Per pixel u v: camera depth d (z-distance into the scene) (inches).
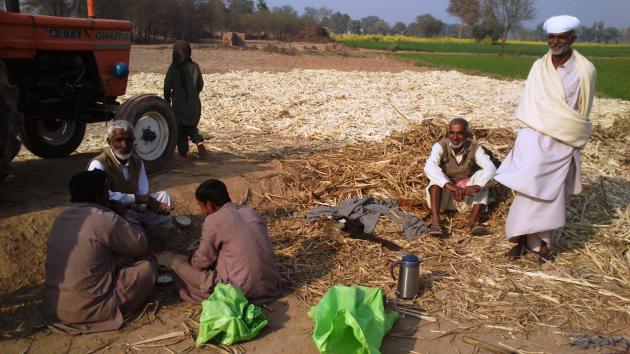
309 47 1905.8
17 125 196.2
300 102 484.7
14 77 225.0
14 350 137.9
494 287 175.8
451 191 220.2
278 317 156.6
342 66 1050.7
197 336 146.6
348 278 179.8
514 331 152.6
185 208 224.8
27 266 174.6
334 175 265.3
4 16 205.2
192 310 159.6
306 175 264.7
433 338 148.3
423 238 209.6
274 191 247.9
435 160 219.3
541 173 179.5
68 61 236.8
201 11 1958.7
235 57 1187.9
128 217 164.7
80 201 152.7
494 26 2910.9
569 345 146.7
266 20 2620.6
